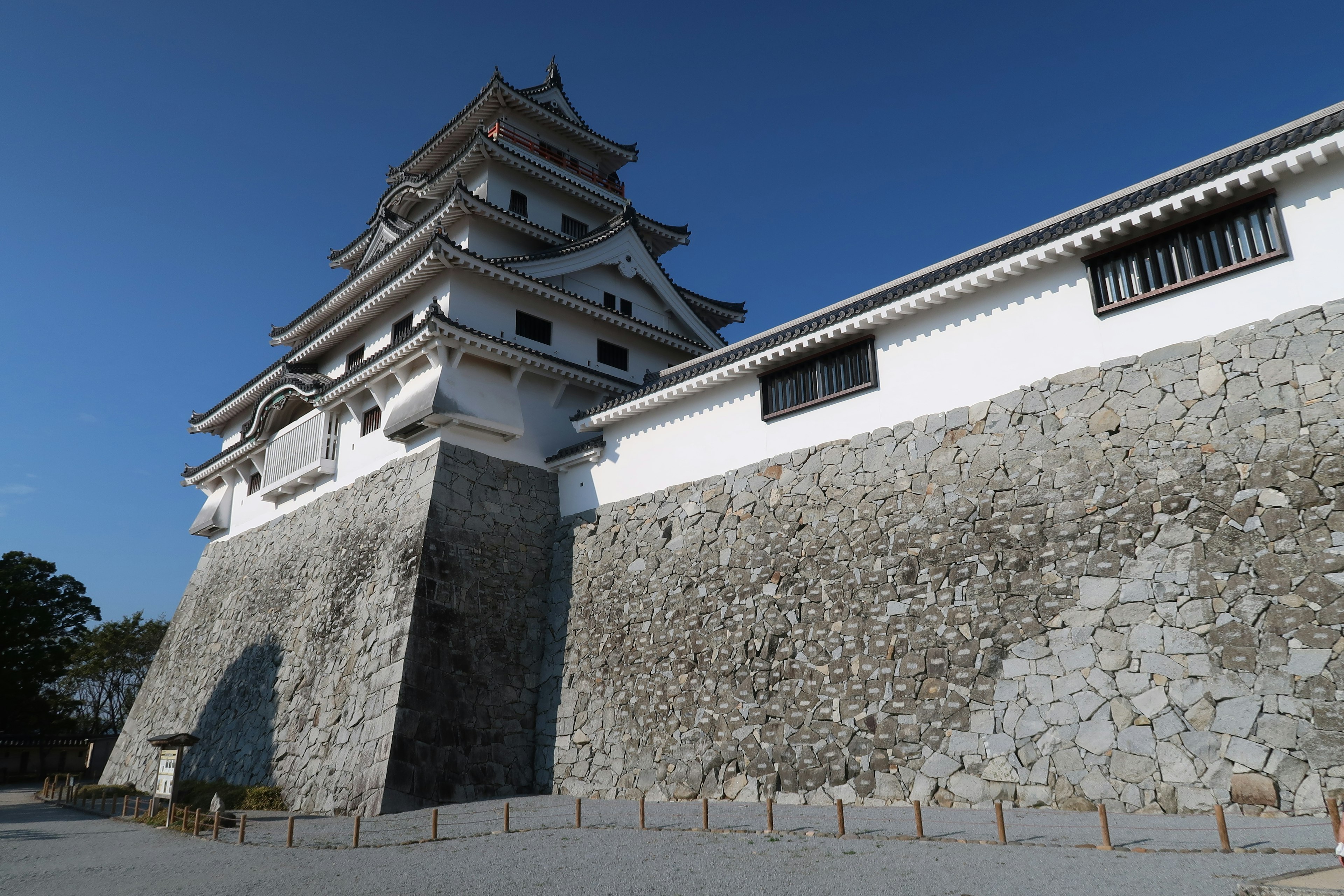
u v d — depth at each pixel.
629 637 16.67
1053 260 12.53
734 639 14.84
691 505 16.89
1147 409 11.38
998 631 11.76
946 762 11.59
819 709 13.21
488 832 11.34
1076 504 11.63
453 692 16.14
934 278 13.54
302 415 25.78
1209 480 10.59
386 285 21.03
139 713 27.16
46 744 34.75
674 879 7.79
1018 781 10.88
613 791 15.26
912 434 13.84
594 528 18.75
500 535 18.64
